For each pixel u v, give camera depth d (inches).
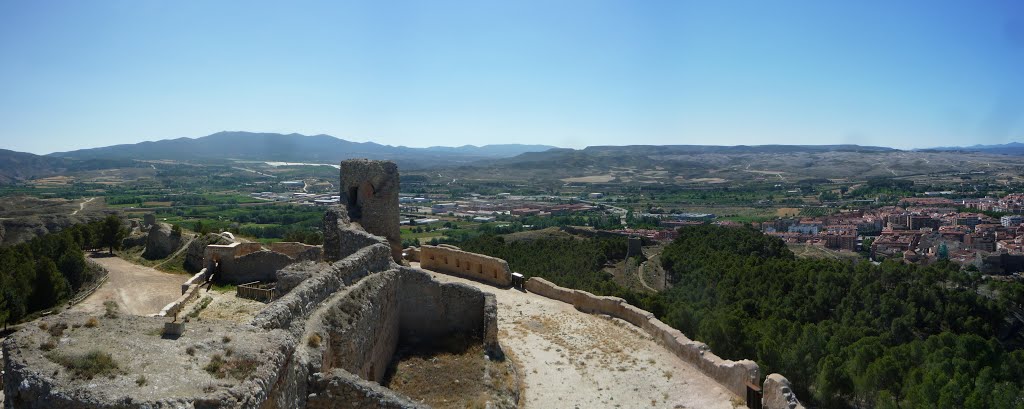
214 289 1330.0
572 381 720.3
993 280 2763.3
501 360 759.1
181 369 366.0
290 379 432.8
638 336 879.7
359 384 471.5
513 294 1116.5
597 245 3339.1
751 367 658.2
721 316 1261.1
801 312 1911.9
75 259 2111.2
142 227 2989.7
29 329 398.9
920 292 2113.7
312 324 548.4
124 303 1665.8
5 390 360.8
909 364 1331.2
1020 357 1393.9
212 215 6983.3
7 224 4224.9
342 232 941.2
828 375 1036.5
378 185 1127.0
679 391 690.2
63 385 332.2
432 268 1314.0
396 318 820.0
